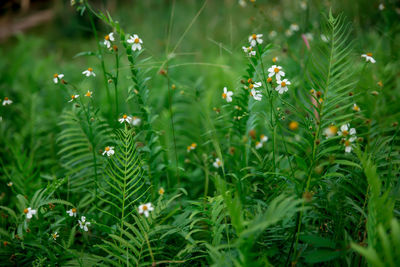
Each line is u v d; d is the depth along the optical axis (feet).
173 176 6.37
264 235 5.18
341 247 4.81
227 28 8.11
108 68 8.88
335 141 5.37
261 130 6.64
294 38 7.91
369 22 7.43
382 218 4.67
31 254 5.41
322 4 7.02
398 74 6.33
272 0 10.09
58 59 14.70
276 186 5.47
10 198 6.34
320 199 5.14
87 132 6.08
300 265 4.98
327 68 5.18
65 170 6.64
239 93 5.88
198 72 9.88
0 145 7.23
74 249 5.49
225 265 4.82
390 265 4.33
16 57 13.98
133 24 13.16
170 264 5.26
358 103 5.87
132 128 5.54
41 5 28.17
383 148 5.57
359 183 5.33
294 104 6.29
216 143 5.39
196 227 5.58
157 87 8.34
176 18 14.08
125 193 5.38
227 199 4.79
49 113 8.21
